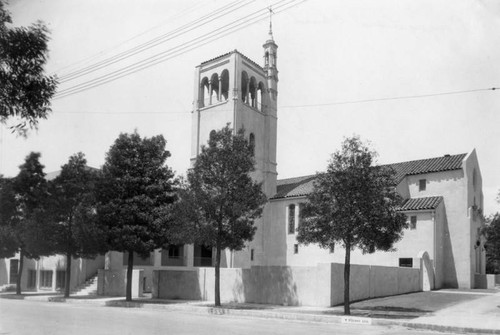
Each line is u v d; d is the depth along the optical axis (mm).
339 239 21094
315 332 15258
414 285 32250
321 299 24344
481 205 39969
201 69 47750
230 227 25547
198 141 46094
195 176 25562
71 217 33781
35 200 34344
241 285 27656
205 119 45969
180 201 26375
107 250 32219
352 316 19797
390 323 18297
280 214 44844
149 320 18203
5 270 47312
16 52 8773
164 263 41656
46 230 33219
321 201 21094
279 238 44438
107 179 30500
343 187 20531
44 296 34812
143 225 29859
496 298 27484
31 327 15484
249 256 43719
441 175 38562
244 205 25078
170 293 31203
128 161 30578
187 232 25531
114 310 23516
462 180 37438
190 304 26141
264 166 46781
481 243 38719
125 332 14383
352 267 26234
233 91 44031
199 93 47250
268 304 26047
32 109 9250
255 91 47375
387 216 20484
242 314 22359
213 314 22438
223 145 25906
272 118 48531
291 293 25484
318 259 41156
